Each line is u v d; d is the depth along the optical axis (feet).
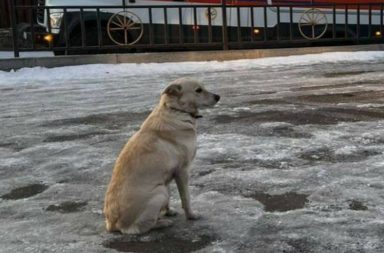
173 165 11.16
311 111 19.84
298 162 14.47
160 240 10.88
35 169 14.97
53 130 18.67
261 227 11.18
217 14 35.37
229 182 13.33
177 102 11.38
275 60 35.35
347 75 29.55
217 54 35.14
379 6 38.65
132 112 20.94
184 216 11.75
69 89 26.94
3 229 11.62
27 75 30.71
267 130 17.47
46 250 10.70
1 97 25.29
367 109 19.95
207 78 29.17
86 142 17.10
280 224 11.27
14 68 31.71
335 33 37.83
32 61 32.04
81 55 33.50
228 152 15.39
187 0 34.86
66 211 12.39
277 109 20.34
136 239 10.93
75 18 33.35
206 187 13.11
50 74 30.94
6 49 39.40
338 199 12.21
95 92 25.85
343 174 13.52
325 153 15.08
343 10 37.96
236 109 20.53
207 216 11.71
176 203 12.45
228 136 16.92
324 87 25.50
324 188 12.76
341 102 21.47
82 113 21.13
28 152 16.34
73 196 13.12
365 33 38.96
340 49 38.37
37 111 21.86
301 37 37.27
